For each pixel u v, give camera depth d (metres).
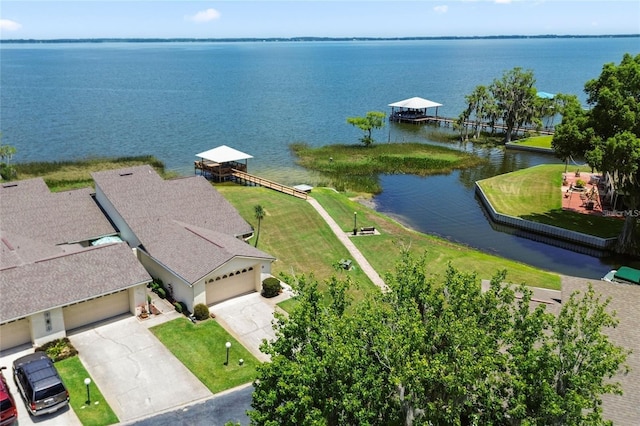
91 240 36.69
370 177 65.25
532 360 14.82
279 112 111.12
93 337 28.50
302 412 16.11
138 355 26.89
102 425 21.84
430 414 15.47
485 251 44.00
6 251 31.55
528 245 45.56
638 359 19.81
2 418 21.39
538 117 91.25
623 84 42.72
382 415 16.77
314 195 53.06
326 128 94.31
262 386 17.55
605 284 25.12
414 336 15.97
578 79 183.38
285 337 18.97
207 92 145.12
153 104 120.44
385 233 44.53
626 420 17.27
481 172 68.75
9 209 36.81
